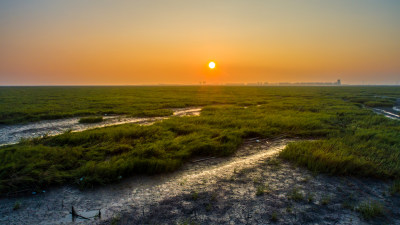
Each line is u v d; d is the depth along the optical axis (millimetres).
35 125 14430
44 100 31484
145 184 5887
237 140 9906
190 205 4836
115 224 4164
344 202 4945
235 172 6695
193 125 12734
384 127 13086
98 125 14555
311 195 5230
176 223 4199
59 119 16812
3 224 4090
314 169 6703
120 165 6293
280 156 8062
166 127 12219
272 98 39031
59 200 5008
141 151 7629
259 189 5434
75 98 36344
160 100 33281
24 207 4695
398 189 5520
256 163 7500
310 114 18516
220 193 5379
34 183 5488
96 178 5715
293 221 4289
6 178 5586
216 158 8078
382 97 41500
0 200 4922
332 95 48344
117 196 5238
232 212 4574
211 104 28734
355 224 4219
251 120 14562
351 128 12773
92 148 8234
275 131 11938
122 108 22859
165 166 6648
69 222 4234
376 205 4719
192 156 8227
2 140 10711
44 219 4316
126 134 10211
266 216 4445
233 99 36125
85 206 4793
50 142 9320
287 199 5102
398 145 9031
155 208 4715
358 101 33344
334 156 7164
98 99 34312
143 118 17516
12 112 17859
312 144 9000
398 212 4645
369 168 6523
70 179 5832
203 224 4176
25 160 6574
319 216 4461
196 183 5945
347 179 6191
